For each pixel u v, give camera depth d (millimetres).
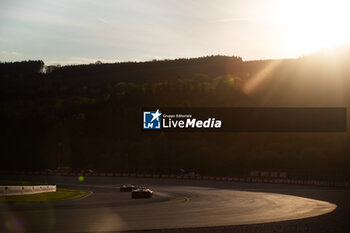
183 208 28125
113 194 48250
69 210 26172
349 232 16859
